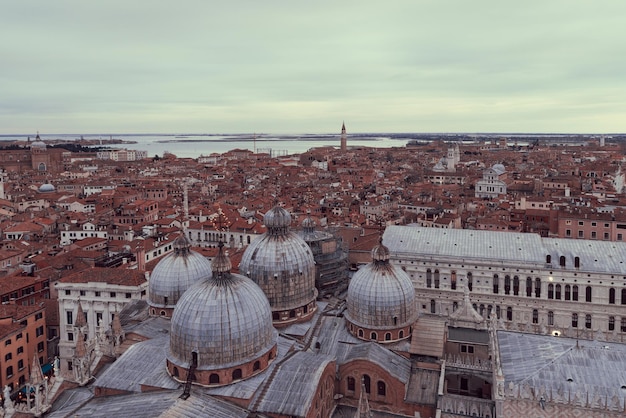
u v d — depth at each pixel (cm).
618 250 10481
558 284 10281
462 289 10781
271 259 8106
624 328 9969
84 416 6141
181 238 8938
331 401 7325
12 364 10312
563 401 5619
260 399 6303
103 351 8400
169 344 6931
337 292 9900
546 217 19238
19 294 12325
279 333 8019
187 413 5878
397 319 7969
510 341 7100
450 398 7069
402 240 11594
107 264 14338
